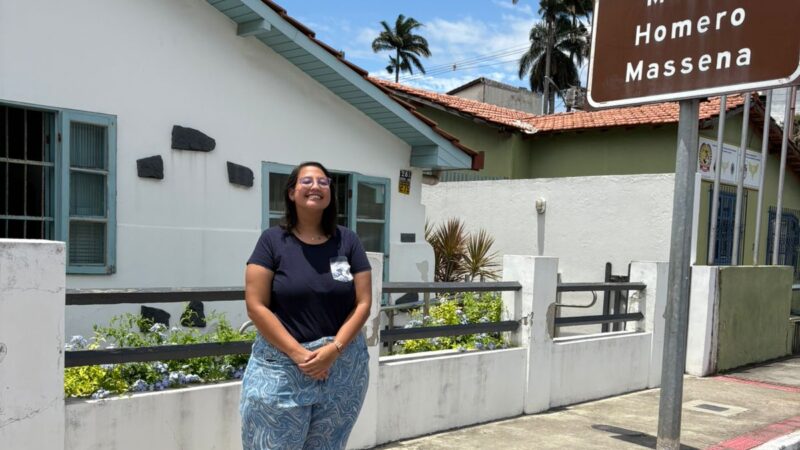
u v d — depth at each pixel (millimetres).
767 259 13812
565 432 5727
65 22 5559
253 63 6887
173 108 6281
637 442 5547
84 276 5734
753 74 4598
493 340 6141
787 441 5828
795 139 19828
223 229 6688
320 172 3311
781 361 9992
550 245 10945
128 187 5992
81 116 5672
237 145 6785
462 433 5512
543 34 49531
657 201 9695
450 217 12406
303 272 3182
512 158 15031
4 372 3170
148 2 6074
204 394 4043
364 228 8055
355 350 3281
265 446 3152
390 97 7543
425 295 6344
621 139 14023
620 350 7301
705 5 4836
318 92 7473
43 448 3326
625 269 10008
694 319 8758
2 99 5242
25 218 5492
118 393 3771
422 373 5324
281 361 3115
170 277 6289
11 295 3186
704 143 11430
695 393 7684
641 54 5227
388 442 5117
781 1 4473
